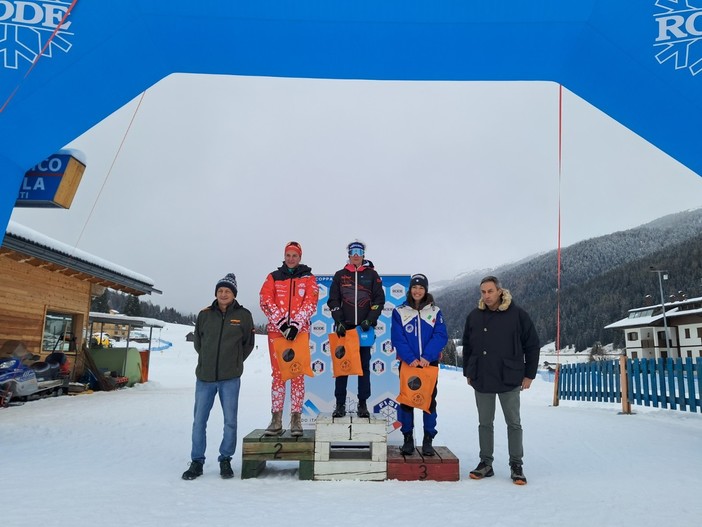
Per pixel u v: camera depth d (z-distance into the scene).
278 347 4.49
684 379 8.76
